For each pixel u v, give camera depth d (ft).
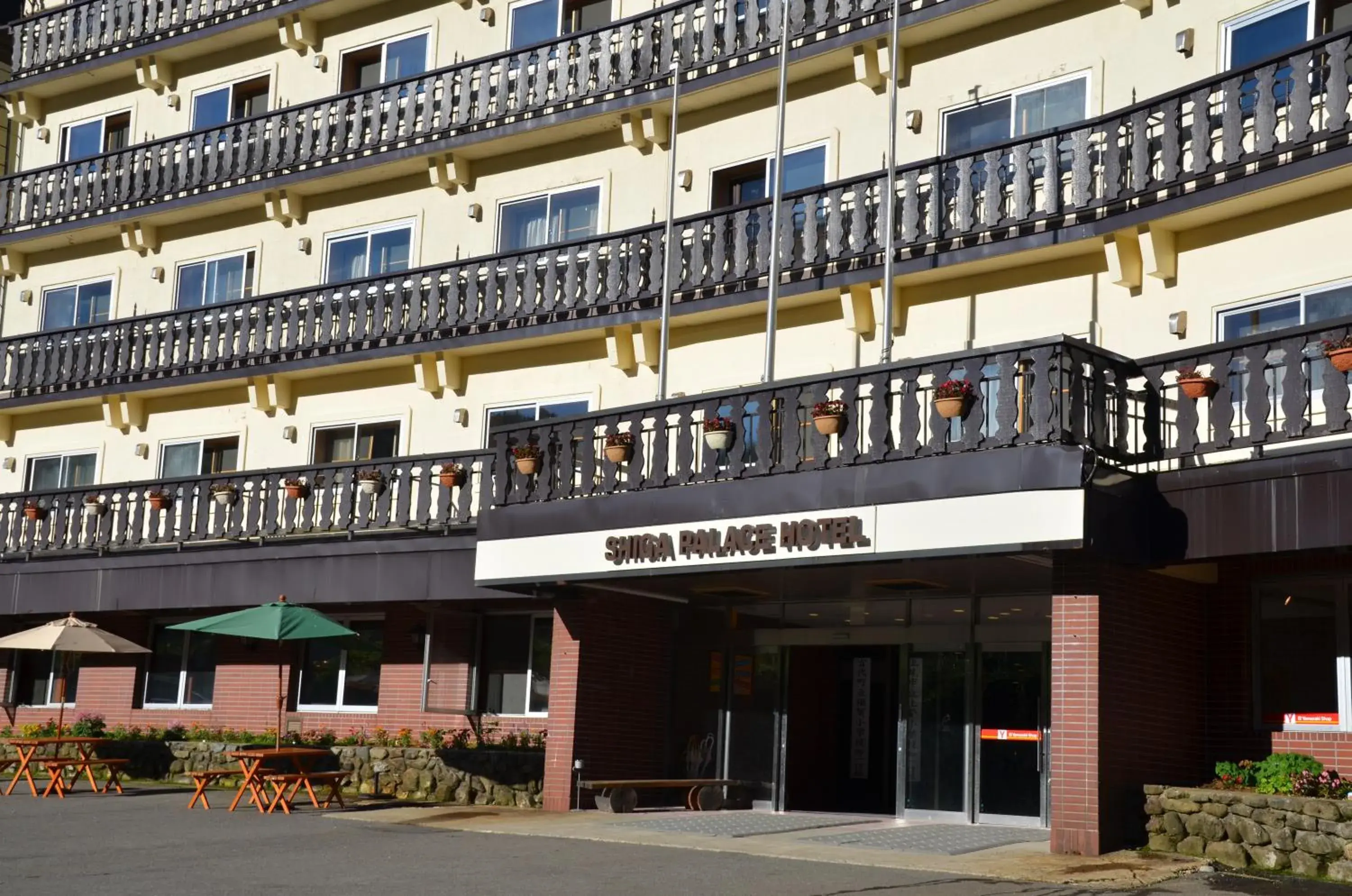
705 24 76.48
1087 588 52.06
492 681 80.79
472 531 76.13
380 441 88.63
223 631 68.33
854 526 54.80
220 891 43.70
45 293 106.73
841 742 71.10
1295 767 51.55
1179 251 60.54
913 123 70.44
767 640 70.49
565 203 83.61
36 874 47.14
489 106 84.53
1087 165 61.26
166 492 90.58
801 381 58.03
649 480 62.75
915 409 54.39
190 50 100.37
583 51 81.82
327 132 90.79
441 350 83.82
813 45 72.28
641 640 72.28
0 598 96.22
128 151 99.60
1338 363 48.49
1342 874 45.75
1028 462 50.83
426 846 54.65
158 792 76.13
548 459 66.90
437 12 90.58
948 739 63.87
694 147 78.69
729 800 70.03
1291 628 56.13
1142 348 61.16
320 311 88.89
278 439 92.48
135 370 96.73
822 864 49.44
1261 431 50.62
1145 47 63.52
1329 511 48.37
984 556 51.75
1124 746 52.60
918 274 67.21
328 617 87.61
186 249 99.60
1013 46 67.87
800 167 74.69
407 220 89.40
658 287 75.66
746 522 58.29
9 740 88.69
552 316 79.61
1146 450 53.16
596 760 69.21
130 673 94.73
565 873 47.42
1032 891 43.78
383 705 84.02
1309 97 54.13
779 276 69.56
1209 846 49.80
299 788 76.89
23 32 108.27
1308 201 56.59
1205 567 56.95
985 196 65.41
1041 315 64.59
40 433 104.78
